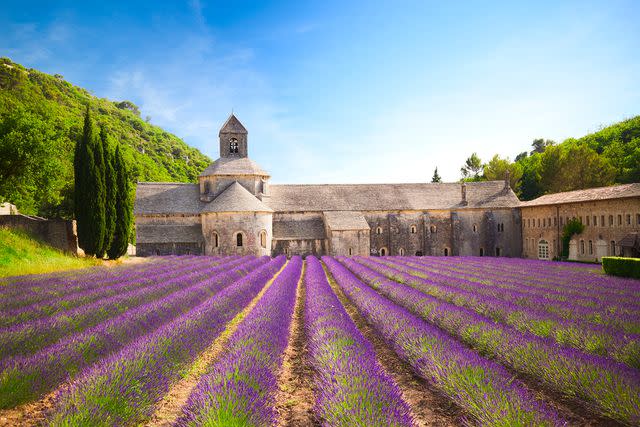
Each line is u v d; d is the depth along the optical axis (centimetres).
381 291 2009
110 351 874
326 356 829
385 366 955
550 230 4459
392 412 557
